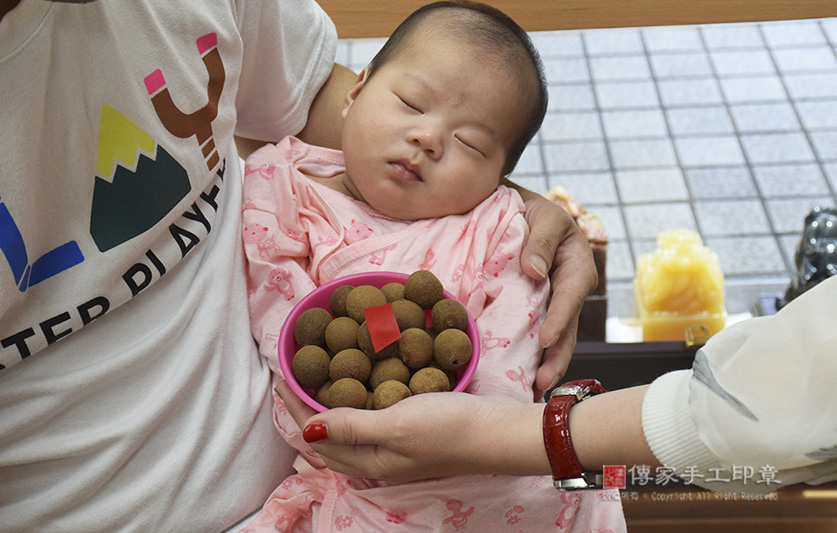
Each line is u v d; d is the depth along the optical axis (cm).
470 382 87
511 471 75
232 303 88
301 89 112
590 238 160
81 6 65
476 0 115
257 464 87
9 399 70
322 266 95
